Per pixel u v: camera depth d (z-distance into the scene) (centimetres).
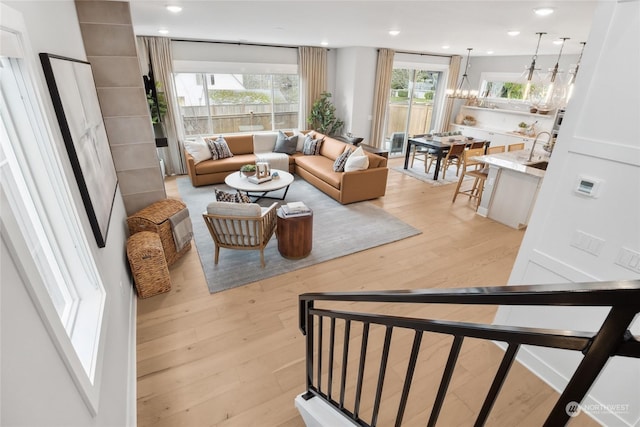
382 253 377
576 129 175
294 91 729
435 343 246
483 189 483
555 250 197
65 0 227
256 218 309
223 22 405
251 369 225
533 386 211
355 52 682
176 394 206
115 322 192
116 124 313
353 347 243
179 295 297
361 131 764
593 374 49
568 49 583
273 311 281
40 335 83
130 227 317
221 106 668
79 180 168
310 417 173
